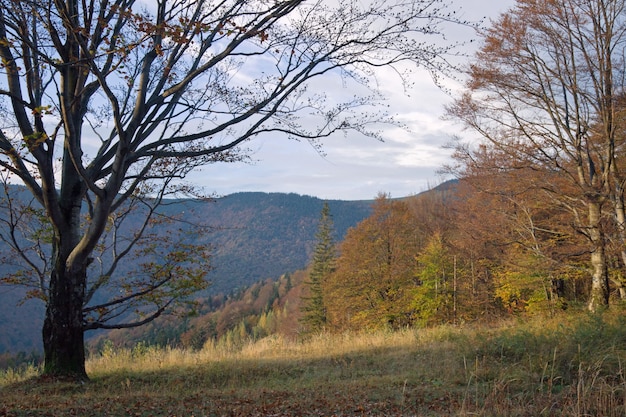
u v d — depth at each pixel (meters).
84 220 14.16
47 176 9.61
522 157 17.53
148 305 12.88
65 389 9.30
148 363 13.30
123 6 9.62
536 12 16.42
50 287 10.36
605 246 17.11
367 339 16.34
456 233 33.62
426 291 31.86
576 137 17.58
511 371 9.32
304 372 11.65
